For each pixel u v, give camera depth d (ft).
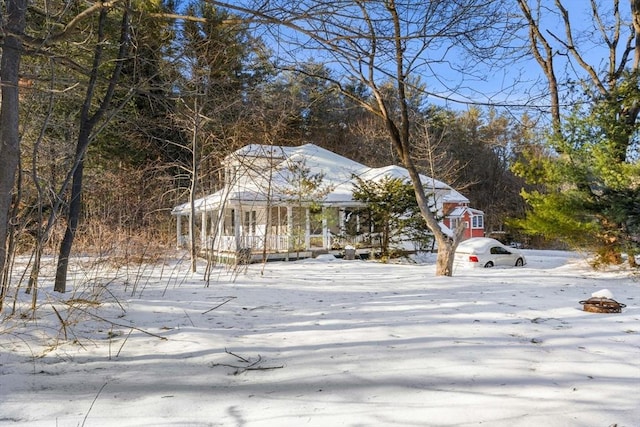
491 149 129.29
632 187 33.01
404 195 57.36
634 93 33.78
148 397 9.66
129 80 24.50
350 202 63.10
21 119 23.90
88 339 14.42
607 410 8.75
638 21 38.68
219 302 21.25
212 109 36.88
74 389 10.18
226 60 25.34
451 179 103.86
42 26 19.83
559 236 38.42
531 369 11.33
